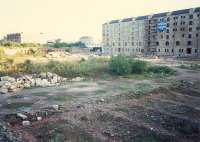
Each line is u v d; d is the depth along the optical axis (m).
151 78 32.06
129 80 30.31
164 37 87.00
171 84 26.81
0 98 20.20
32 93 22.23
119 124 13.95
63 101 19.23
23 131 12.80
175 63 54.09
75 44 157.12
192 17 77.19
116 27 108.81
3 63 35.28
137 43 98.38
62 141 11.63
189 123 14.27
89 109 16.83
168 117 15.30
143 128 13.34
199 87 25.42
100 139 11.90
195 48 77.06
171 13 85.81
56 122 14.18
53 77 29.58
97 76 32.78
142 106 17.88
